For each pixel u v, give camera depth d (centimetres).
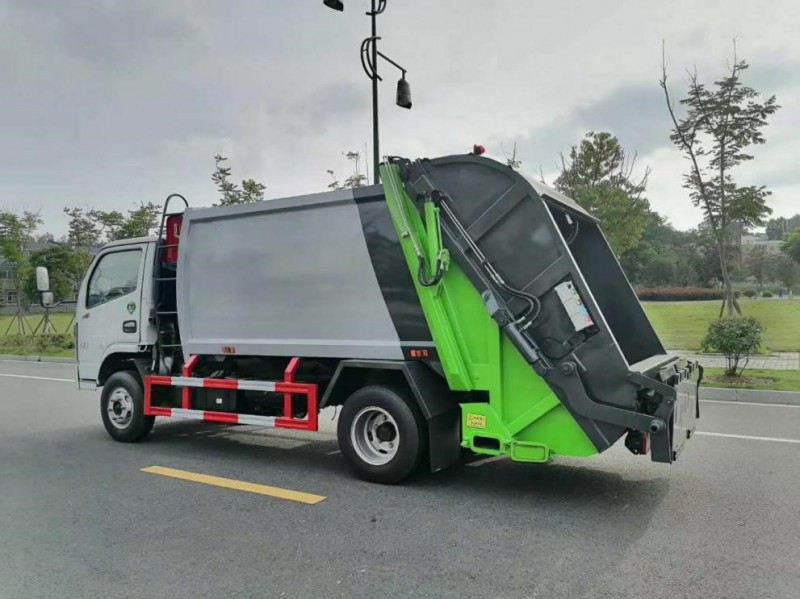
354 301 573
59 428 841
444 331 518
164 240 733
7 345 2280
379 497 518
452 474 588
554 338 475
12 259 2772
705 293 4603
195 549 410
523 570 370
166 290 739
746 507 481
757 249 6500
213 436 780
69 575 373
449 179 518
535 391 492
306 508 491
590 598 334
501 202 495
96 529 449
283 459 657
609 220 1823
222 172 2020
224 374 685
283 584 356
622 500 502
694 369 568
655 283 5578
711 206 1528
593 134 1933
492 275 493
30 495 534
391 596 340
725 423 802
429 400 532
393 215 539
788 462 612
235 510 489
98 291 774
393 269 550
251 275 638
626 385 455
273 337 625
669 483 547
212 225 665
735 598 332
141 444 736
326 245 589
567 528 440
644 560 383
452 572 369
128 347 735
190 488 550
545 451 488
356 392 568
